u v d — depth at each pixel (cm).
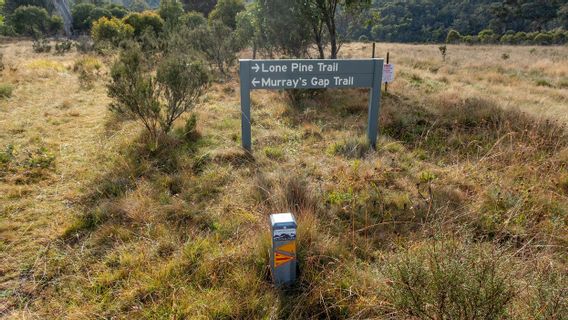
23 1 4412
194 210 373
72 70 1159
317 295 264
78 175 448
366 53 2041
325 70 519
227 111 738
